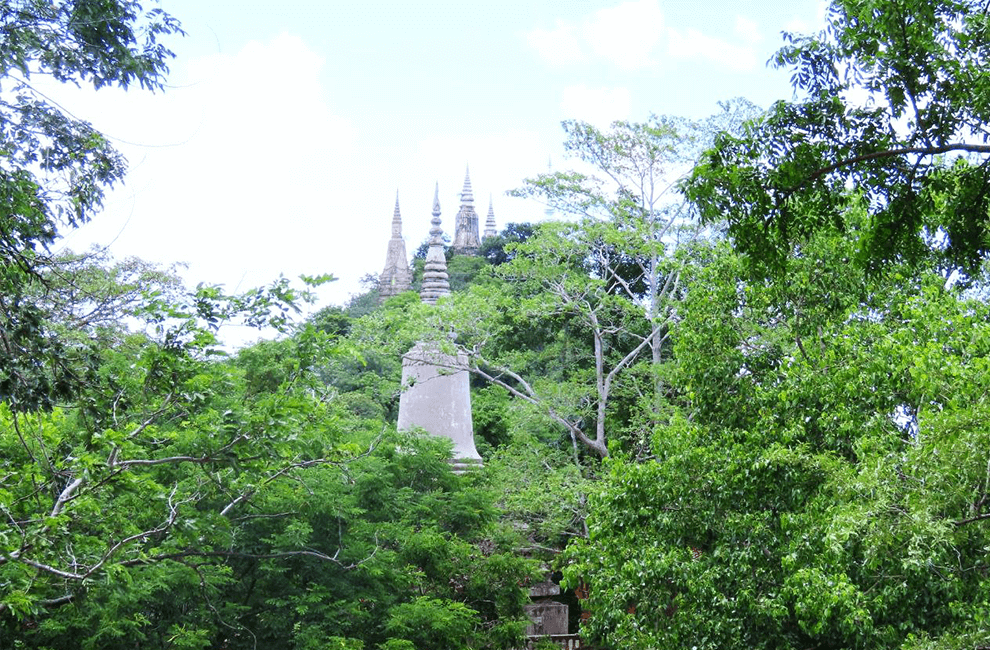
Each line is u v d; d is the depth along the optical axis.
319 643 23.22
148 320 17.16
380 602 25.41
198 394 16.89
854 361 21.73
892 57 12.24
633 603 24.14
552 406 37.66
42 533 14.78
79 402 15.83
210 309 17.03
